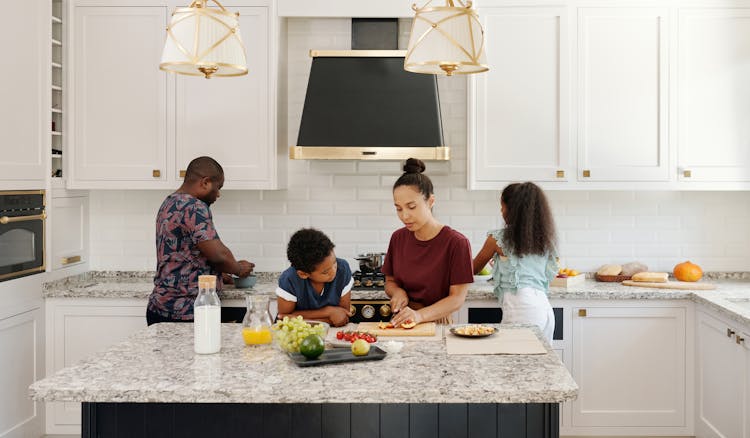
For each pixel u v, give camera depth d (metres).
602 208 4.63
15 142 3.78
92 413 2.28
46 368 4.14
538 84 4.25
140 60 4.29
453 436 2.27
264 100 4.26
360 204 4.64
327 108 4.23
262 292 4.03
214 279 2.47
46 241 4.13
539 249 3.60
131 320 4.14
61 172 4.36
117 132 4.30
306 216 4.66
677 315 4.09
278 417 2.28
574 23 4.24
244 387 2.03
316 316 2.84
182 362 2.31
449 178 4.62
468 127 4.31
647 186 4.26
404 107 4.22
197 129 4.27
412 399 2.00
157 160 4.30
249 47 4.26
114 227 4.69
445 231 3.10
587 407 4.12
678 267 4.41
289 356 2.35
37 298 4.04
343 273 2.99
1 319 3.68
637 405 4.11
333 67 4.30
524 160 4.27
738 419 3.46
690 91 4.23
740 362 3.43
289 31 4.60
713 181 4.24
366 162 4.64
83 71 4.29
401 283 3.26
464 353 2.42
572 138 4.26
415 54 2.49
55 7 4.29
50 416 4.15
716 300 3.77
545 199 3.65
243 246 4.67
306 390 2.01
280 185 4.41
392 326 2.77
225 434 2.28
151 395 2.01
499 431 2.27
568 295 4.04
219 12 2.58
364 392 2.00
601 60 4.25
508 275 3.67
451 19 2.46
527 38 4.25
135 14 4.27
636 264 4.46
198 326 2.42
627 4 4.23
